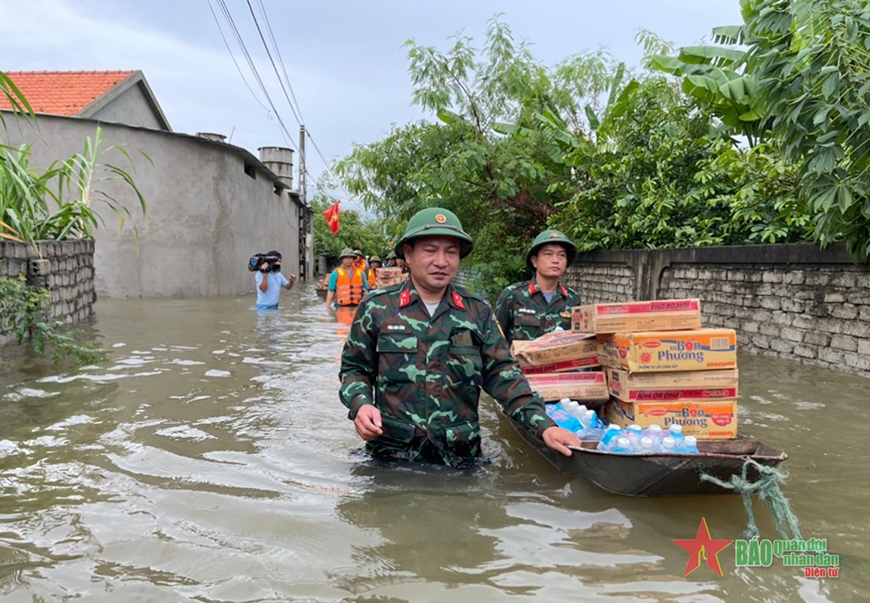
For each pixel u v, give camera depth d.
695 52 9.03
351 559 2.14
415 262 3.13
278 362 5.87
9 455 3.16
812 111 4.71
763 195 7.55
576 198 10.78
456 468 3.12
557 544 2.27
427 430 3.14
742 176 7.68
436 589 1.96
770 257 6.49
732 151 7.73
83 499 2.63
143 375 5.10
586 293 11.52
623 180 10.32
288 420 3.95
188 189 14.20
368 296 3.30
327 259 37.91
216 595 1.90
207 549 2.20
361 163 13.08
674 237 9.26
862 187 4.80
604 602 1.89
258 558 2.14
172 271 14.04
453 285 3.38
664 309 3.16
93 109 14.23
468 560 2.15
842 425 3.88
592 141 12.84
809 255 5.93
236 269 15.92
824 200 4.86
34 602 1.84
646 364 3.02
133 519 2.44
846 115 4.48
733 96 7.91
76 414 3.92
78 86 15.25
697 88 8.34
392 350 3.17
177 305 11.69
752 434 3.70
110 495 2.68
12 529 2.34
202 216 14.48
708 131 9.77
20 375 4.95
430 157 12.80
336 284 11.24
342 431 3.74
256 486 2.82
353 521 2.45
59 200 8.07
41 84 15.38
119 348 6.38
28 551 2.17
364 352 3.28
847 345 5.54
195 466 3.07
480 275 13.45
